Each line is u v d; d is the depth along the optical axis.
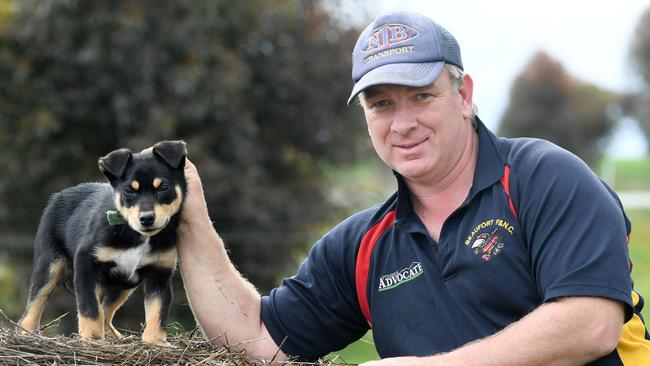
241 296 5.05
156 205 5.32
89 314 5.37
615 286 4.09
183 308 12.09
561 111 42.75
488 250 4.39
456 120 4.60
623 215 4.41
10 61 13.72
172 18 13.59
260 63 14.88
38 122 13.45
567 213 4.23
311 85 15.27
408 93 4.56
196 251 5.05
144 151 5.74
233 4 14.33
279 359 5.00
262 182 14.43
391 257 4.75
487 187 4.48
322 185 15.41
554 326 4.05
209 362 4.45
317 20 15.38
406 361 4.18
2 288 13.56
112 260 5.46
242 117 14.04
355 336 5.19
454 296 4.49
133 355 4.42
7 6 13.77
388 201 4.92
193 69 13.49
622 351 4.30
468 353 4.12
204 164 13.42
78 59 13.45
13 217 13.56
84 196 5.99
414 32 4.59
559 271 4.14
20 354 4.26
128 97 13.48
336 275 5.02
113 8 13.52
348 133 15.67
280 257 13.61
